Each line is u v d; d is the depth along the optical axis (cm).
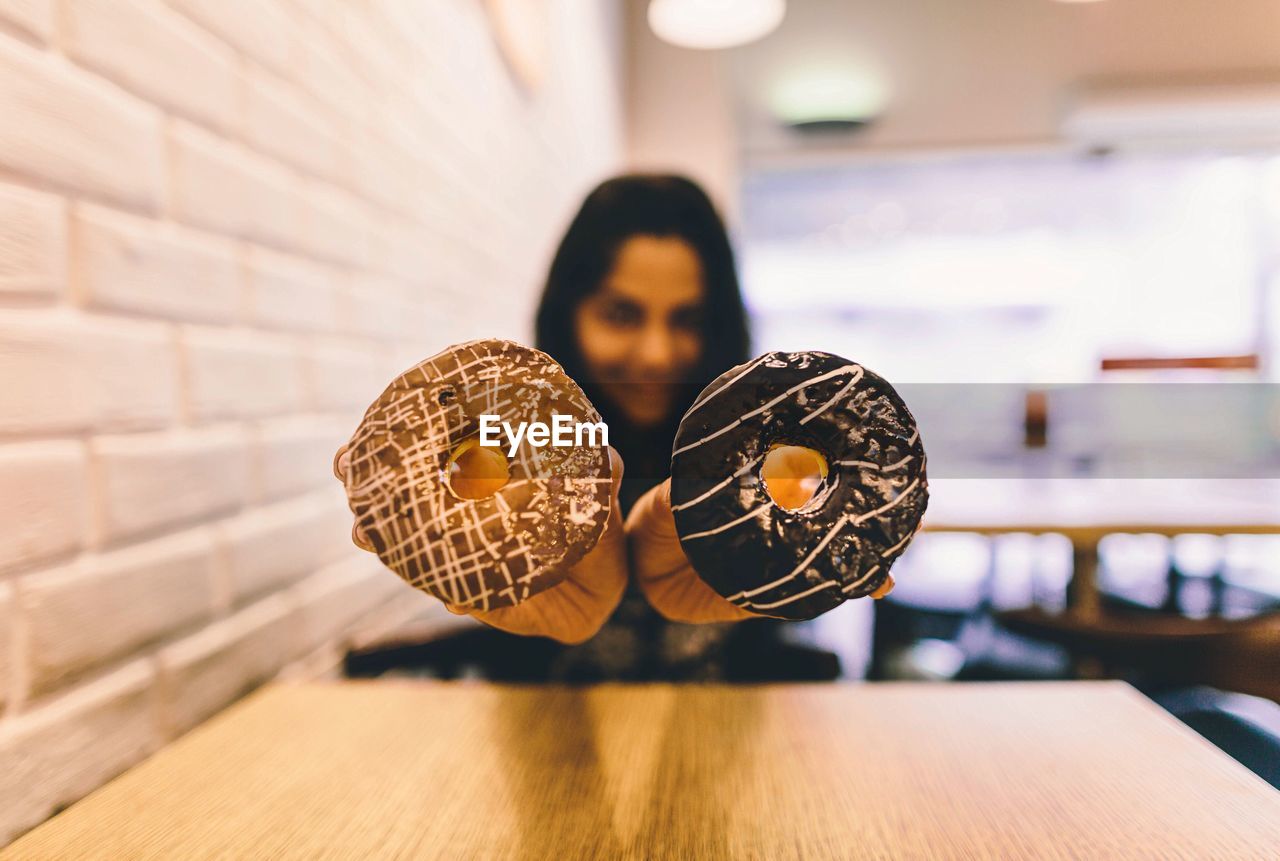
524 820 44
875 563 33
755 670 77
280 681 65
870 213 415
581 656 75
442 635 74
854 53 325
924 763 49
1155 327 367
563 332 86
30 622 45
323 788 48
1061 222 395
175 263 55
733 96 352
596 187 89
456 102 113
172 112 55
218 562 59
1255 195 343
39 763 45
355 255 81
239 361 62
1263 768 58
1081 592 121
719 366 86
